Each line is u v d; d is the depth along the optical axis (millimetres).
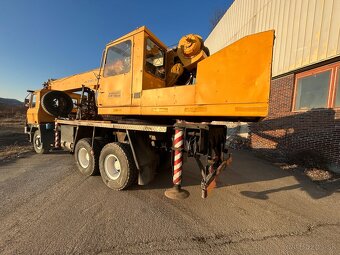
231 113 2721
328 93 6145
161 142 3869
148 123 4316
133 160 3754
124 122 4312
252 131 9266
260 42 2514
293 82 7383
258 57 2525
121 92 4121
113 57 4352
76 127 5164
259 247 2293
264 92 2479
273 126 8078
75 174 4801
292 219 2959
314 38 6539
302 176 5168
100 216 2854
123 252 2127
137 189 3930
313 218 3008
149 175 3898
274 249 2262
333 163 5719
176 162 3244
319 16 6379
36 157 6820
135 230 2535
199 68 3029
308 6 6805
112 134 4652
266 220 2910
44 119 7637
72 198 3438
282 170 5730
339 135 5629
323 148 6051
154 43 4227
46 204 3186
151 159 3930
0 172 4957
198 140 3148
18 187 3910
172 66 4762
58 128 5969
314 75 6609
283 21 8047
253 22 10883
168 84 4660
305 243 2393
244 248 2266
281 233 2588
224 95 2781
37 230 2471
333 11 5941
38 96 7586
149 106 3631
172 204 3312
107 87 4445
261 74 2502
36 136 7594
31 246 2172
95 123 4332
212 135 3541
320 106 6387
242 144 9828
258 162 6727
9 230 2461
